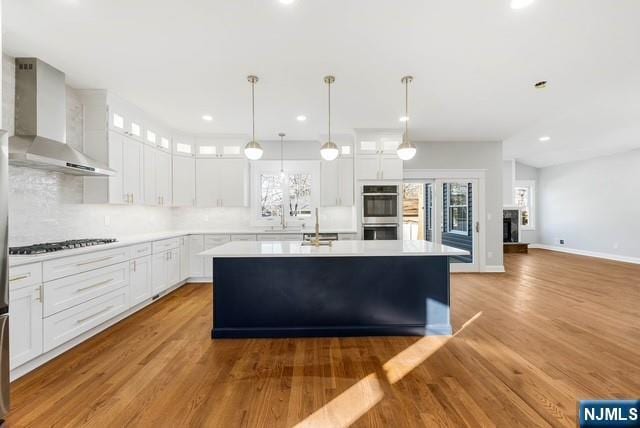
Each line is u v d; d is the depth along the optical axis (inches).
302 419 72.2
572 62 116.1
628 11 86.7
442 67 119.7
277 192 238.8
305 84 134.7
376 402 78.4
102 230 156.4
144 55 111.3
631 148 275.3
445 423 70.6
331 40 101.7
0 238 70.6
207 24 93.1
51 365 96.9
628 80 131.6
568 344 111.7
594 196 313.3
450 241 239.0
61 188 131.4
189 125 195.5
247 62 116.0
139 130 168.6
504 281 209.3
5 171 71.1
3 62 109.2
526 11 87.2
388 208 210.1
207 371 93.8
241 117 180.2
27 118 113.5
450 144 238.5
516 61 115.3
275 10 86.8
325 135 221.3
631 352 105.2
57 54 110.7
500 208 239.1
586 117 182.2
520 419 71.7
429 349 108.7
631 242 280.2
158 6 84.8
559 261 287.7
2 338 71.4
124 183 155.6
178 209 231.6
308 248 122.3
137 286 144.8
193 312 148.5
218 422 71.2
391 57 112.3
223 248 122.4
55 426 69.9
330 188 222.1
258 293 120.0
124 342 114.6
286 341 116.3
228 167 220.1
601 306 155.3
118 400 79.2
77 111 140.6
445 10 86.9
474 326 129.5
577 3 83.9
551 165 362.9
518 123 194.5
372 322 121.6
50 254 98.0
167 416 73.2
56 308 100.2
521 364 97.4
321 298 120.9
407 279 122.0
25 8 85.1
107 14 88.3
